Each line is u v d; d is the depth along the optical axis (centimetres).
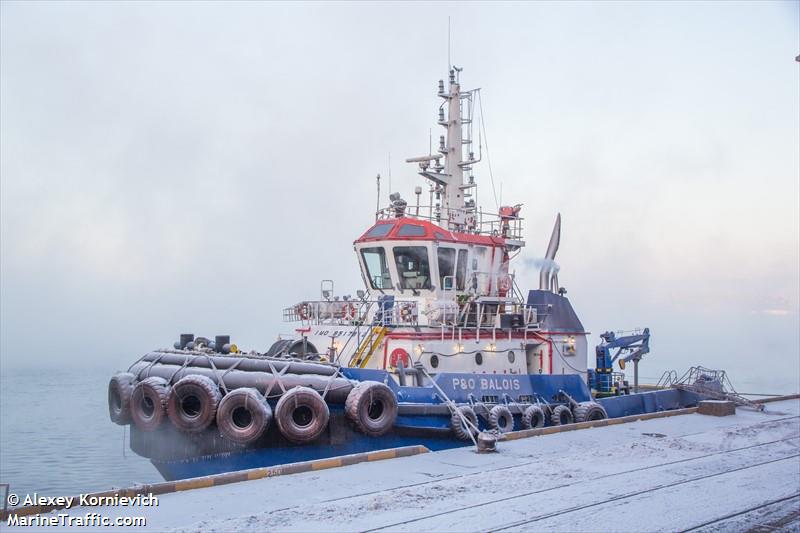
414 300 1942
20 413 7794
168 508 1164
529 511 1166
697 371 2814
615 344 2569
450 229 2280
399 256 2033
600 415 2148
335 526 1072
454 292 2048
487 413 1867
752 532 1105
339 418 1614
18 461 4494
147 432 1631
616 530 1087
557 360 2180
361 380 1689
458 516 1131
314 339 1970
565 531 1073
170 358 1766
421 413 1725
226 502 1198
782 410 2644
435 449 1756
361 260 2139
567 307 2255
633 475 1443
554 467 1494
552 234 2352
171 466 1609
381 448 1670
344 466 1479
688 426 2133
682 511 1195
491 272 2200
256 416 1523
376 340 1845
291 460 1575
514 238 2286
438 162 2403
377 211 2248
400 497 1232
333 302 2050
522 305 2134
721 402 2408
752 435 1973
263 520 1098
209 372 1636
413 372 1803
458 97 2348
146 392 1609
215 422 1554
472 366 1959
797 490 1354
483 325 2080
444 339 1905
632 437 1894
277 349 2006
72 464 4369
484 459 1563
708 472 1490
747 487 1370
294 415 1573
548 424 2044
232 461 1546
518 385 1995
